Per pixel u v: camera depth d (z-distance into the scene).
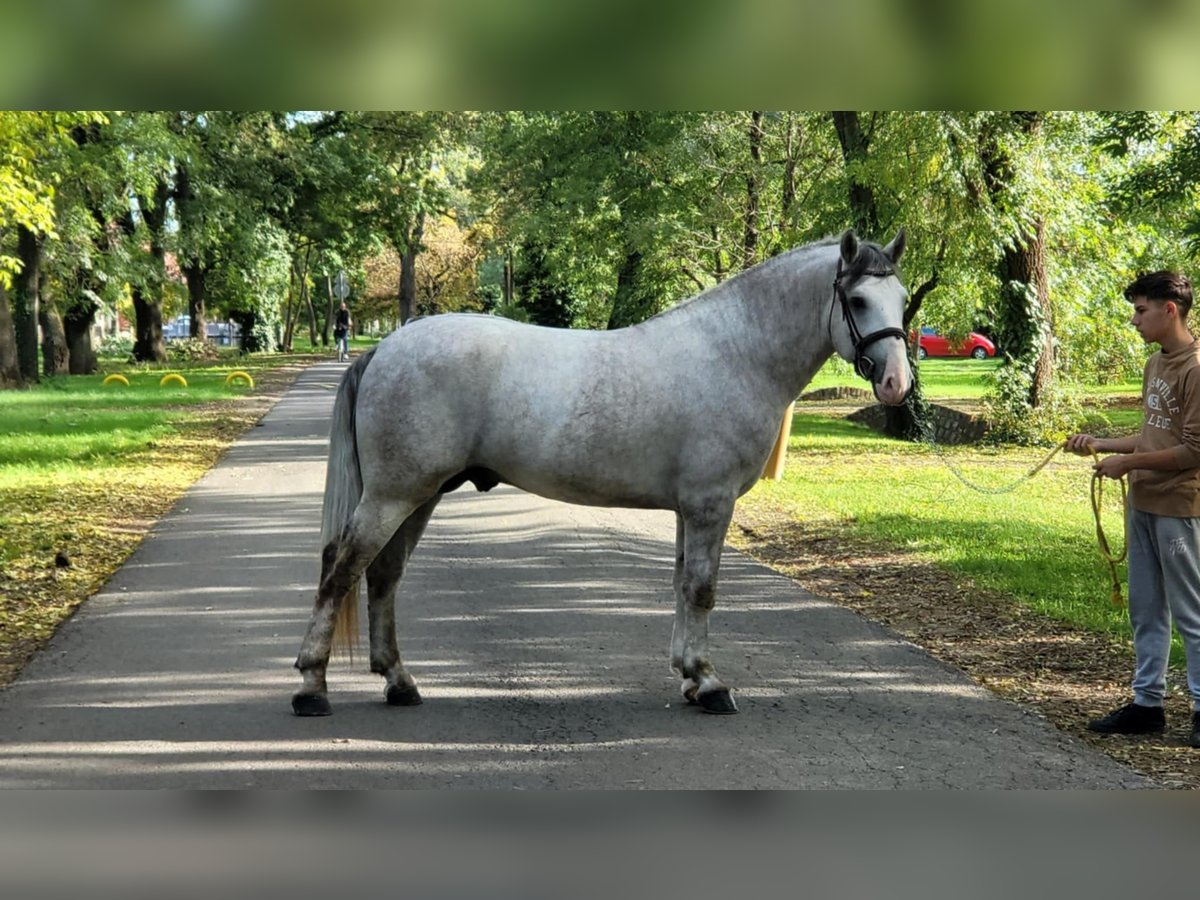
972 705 6.10
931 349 53.97
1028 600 8.50
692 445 5.84
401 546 5.95
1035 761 5.27
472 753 5.27
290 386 32.81
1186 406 5.44
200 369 41.25
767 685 6.45
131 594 8.23
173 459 16.09
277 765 5.05
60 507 11.80
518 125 27.97
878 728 5.71
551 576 9.24
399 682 5.95
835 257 5.96
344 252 44.34
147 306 44.75
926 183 17.22
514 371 5.71
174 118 35.34
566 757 5.24
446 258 71.38
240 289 49.62
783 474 15.83
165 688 6.12
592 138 24.91
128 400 25.89
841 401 30.86
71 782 4.81
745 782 4.98
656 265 23.92
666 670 6.73
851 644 7.32
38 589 8.29
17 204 17.06
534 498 13.65
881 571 9.62
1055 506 13.23
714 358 5.90
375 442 5.63
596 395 5.75
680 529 6.25
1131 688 6.40
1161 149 17.80
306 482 14.16
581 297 38.00
